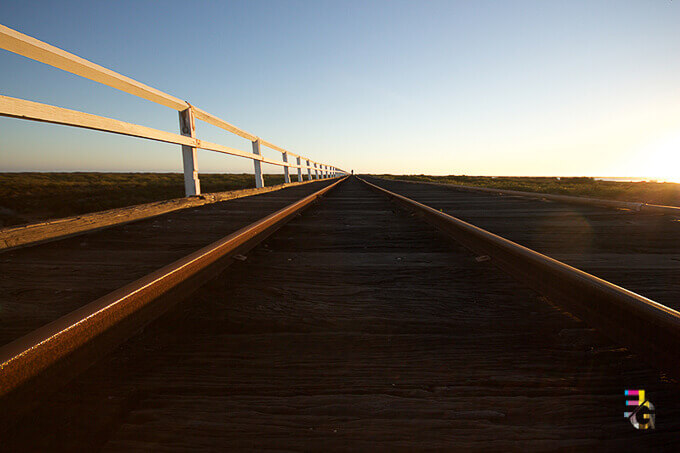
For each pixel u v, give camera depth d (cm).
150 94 489
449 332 154
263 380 117
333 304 186
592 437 92
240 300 190
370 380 118
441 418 100
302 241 364
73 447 84
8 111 266
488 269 256
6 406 80
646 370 121
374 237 387
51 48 307
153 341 139
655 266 259
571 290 161
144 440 90
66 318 104
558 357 131
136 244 325
